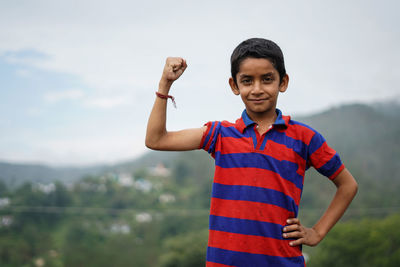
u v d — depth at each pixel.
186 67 2.14
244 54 2.05
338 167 2.13
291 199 1.98
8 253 42.94
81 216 58.66
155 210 72.12
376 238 31.98
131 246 46.44
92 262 42.62
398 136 108.69
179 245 36.62
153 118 2.11
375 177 74.81
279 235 1.95
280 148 2.04
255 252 1.92
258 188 1.97
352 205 47.16
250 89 2.05
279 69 2.08
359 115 135.88
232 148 2.08
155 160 165.12
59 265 42.28
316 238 2.09
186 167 104.69
